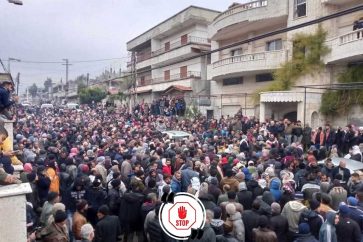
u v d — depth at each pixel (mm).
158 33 44031
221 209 6500
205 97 34438
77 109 43281
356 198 7258
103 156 11289
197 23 37688
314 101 22172
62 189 8336
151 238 6336
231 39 32656
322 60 22750
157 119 25672
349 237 6230
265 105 24375
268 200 7406
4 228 3848
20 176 7582
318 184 8875
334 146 14695
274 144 14625
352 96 20734
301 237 6012
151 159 10414
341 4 22000
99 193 7883
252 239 6461
